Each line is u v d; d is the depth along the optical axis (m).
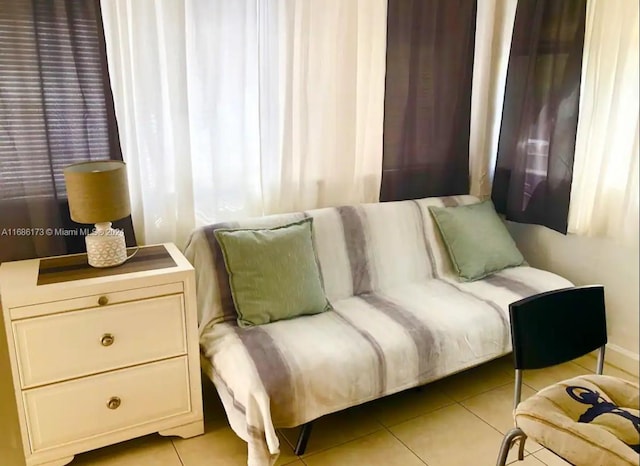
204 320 2.17
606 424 1.46
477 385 2.54
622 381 1.68
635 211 2.53
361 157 2.77
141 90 2.15
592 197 2.70
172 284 1.93
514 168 2.96
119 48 2.07
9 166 1.97
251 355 1.88
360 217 2.57
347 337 2.04
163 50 2.16
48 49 1.94
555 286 2.57
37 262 2.02
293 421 1.84
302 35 2.41
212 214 2.42
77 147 2.07
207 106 2.29
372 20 2.60
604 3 2.50
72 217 1.90
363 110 2.70
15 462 1.06
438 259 2.74
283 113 2.46
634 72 2.47
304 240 2.29
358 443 2.11
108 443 1.96
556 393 1.60
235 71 2.31
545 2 2.71
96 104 2.05
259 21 2.32
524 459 2.02
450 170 3.02
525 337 1.61
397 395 2.46
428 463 2.00
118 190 1.90
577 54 2.61
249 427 1.77
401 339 2.06
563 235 2.90
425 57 2.76
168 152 2.27
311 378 1.85
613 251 2.68
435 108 2.87
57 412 1.85
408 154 2.86
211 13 2.21
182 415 2.07
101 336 1.85
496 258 2.72
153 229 2.30
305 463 1.98
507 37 3.01
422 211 2.76
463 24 2.82
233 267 2.14
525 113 2.87
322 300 2.27
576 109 2.65
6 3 1.85
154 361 1.97
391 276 2.60
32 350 1.76
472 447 2.09
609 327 2.77
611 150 2.57
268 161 2.50
